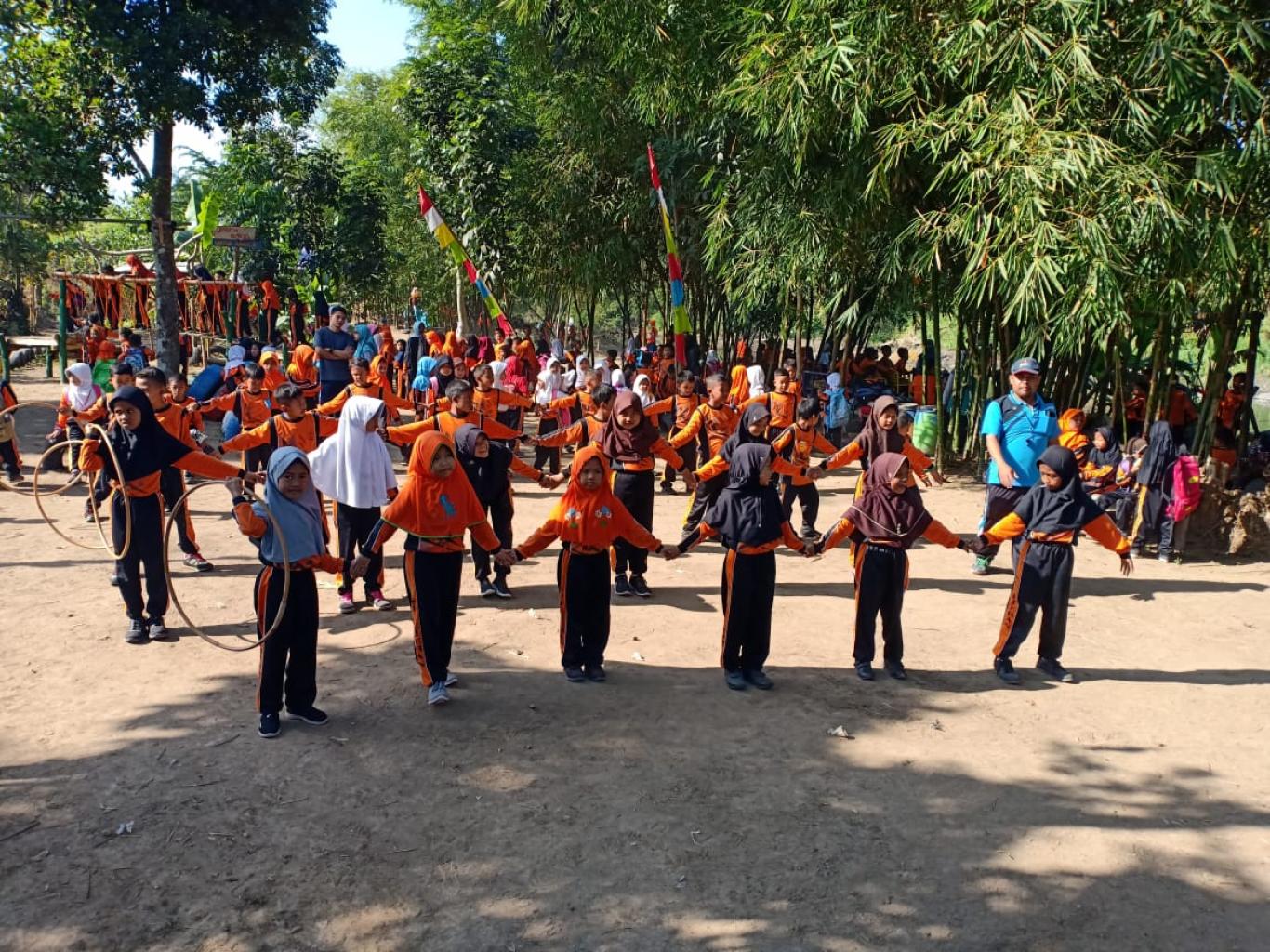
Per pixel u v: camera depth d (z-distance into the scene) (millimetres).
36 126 15930
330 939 3797
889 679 6676
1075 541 6531
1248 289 11047
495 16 19656
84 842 4398
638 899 4098
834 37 11023
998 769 5355
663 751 5480
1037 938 3891
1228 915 4074
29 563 8875
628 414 8328
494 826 4645
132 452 6664
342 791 4938
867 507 6539
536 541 6266
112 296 23359
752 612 6371
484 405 10078
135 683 6227
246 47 18500
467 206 20875
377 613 7828
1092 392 14359
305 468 5535
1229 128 10180
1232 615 8180
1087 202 10000
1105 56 10070
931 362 16422
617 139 18922
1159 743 5727
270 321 24188
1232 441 13266
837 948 3799
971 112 10570
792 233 13125
